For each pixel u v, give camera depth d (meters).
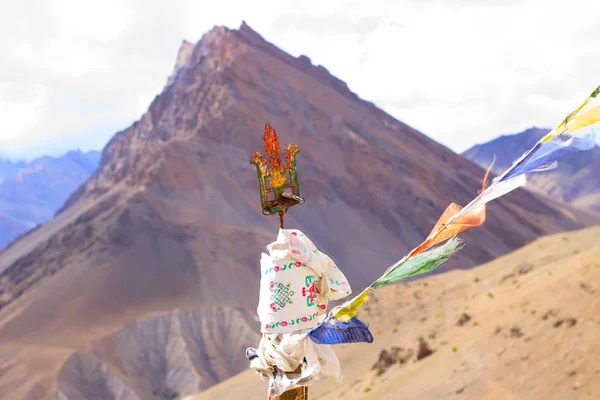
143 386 174.00
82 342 187.25
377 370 81.81
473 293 114.50
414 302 120.31
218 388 128.62
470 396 61.06
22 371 167.50
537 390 55.88
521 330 67.69
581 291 68.50
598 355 55.78
